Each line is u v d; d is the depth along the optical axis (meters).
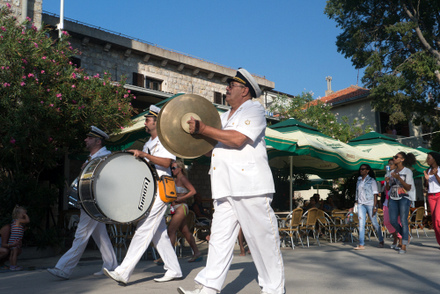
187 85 20.88
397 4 21.06
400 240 7.56
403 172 7.44
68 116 8.55
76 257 4.85
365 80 21.59
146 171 4.43
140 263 6.41
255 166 3.24
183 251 8.52
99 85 9.58
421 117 22.91
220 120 3.43
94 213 4.18
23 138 7.42
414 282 4.19
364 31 21.67
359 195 8.19
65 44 9.28
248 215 3.23
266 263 3.29
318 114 22.33
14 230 6.43
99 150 5.16
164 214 4.57
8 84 7.59
